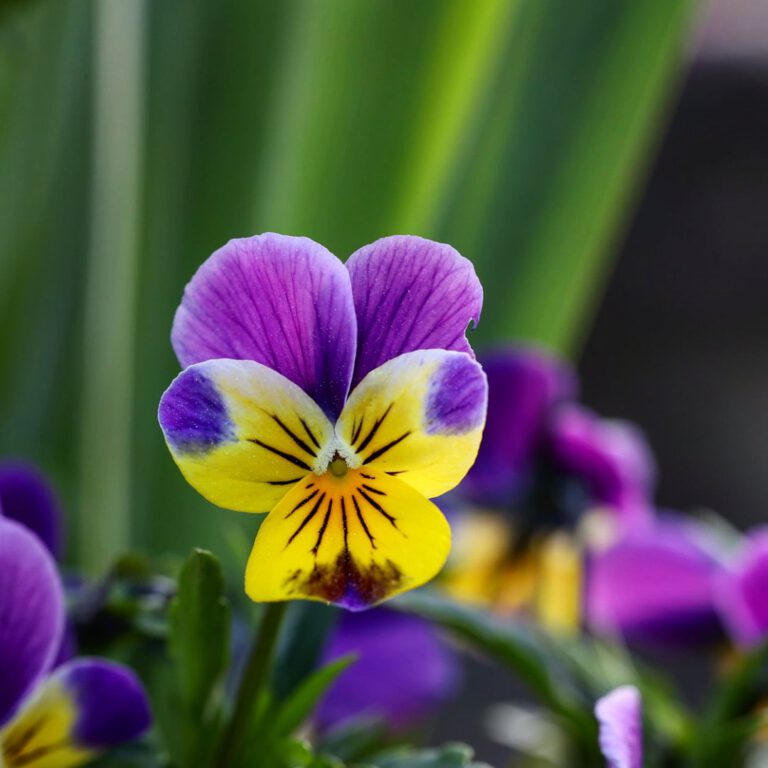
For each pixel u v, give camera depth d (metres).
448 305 0.33
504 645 0.40
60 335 0.63
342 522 0.33
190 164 0.62
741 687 0.42
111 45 0.61
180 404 0.33
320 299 0.33
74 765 0.36
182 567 0.35
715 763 0.41
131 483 0.62
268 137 0.62
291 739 0.36
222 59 0.62
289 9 0.62
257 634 0.35
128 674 0.35
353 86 0.62
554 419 0.50
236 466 0.33
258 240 0.33
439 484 0.33
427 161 0.63
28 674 0.35
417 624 0.45
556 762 0.45
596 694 0.42
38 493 0.40
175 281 0.62
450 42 0.62
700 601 0.47
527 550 0.51
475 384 0.33
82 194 0.62
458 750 0.36
